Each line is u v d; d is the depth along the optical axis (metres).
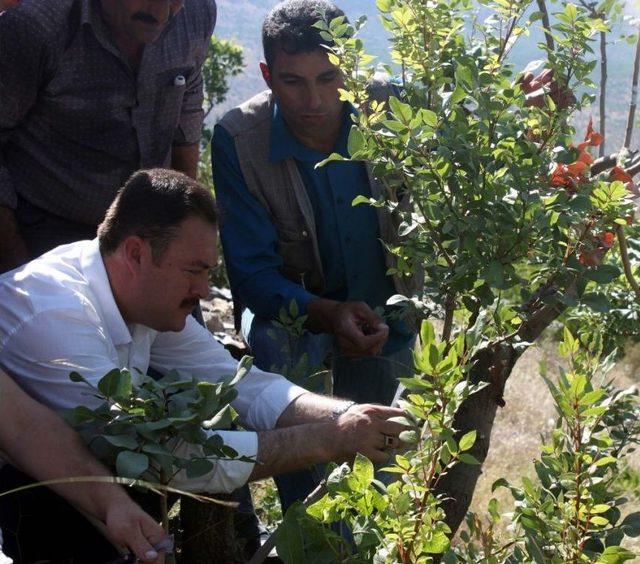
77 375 2.26
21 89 3.33
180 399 2.29
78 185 3.54
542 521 2.26
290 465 2.55
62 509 2.65
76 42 3.36
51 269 2.63
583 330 3.06
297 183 3.52
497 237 2.64
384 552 2.15
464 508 2.96
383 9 2.86
